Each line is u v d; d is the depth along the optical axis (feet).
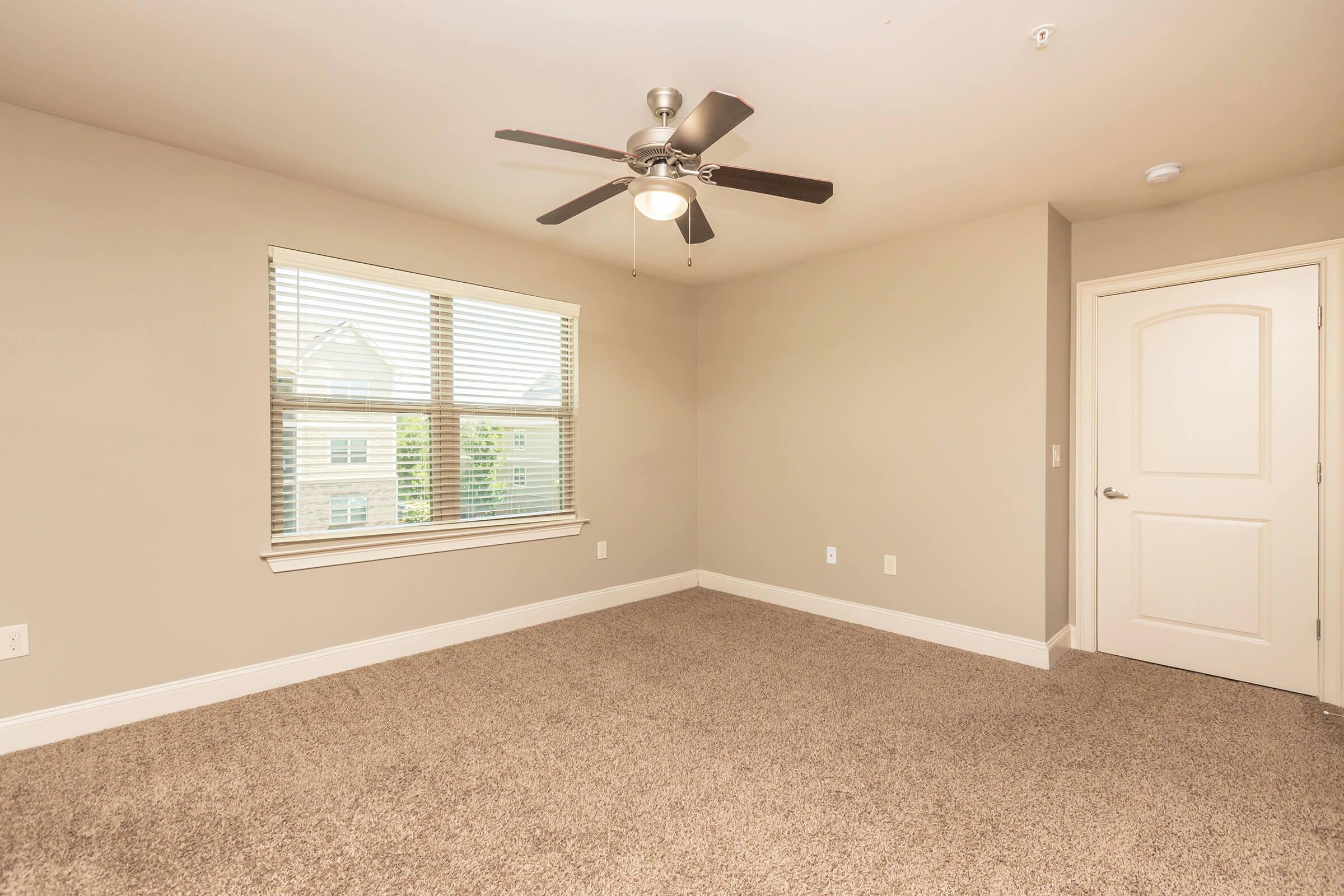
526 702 8.66
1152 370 10.09
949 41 5.88
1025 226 10.07
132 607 7.95
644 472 14.32
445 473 11.10
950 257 10.94
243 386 8.79
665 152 6.06
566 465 12.92
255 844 5.57
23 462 7.24
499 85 6.72
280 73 6.51
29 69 6.45
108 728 7.77
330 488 9.80
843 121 7.39
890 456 11.83
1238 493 9.34
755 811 6.09
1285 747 7.33
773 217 10.54
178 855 5.42
